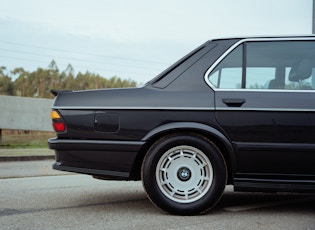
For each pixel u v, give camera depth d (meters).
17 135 17.94
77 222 4.06
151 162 4.25
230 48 4.50
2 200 5.23
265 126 4.18
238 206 4.79
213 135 4.21
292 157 4.15
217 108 4.23
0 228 3.86
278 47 4.47
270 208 4.68
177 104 4.27
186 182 4.29
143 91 4.38
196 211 4.26
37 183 6.85
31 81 69.94
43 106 15.88
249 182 4.24
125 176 4.31
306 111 4.15
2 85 67.81
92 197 5.42
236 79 4.39
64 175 8.17
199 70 4.42
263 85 4.35
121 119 4.32
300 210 4.58
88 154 4.36
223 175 4.23
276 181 4.20
